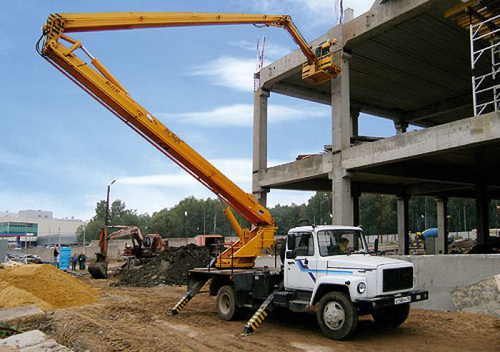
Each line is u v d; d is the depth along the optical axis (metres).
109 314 11.98
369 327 9.64
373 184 29.52
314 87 25.19
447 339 8.33
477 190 27.06
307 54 19.23
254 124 24.61
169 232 111.31
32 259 37.66
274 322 10.54
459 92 25.72
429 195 33.16
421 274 11.99
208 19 14.37
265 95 24.31
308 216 114.56
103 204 140.38
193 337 9.04
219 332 9.52
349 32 18.86
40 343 7.44
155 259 24.28
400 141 16.56
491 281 10.45
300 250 9.77
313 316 11.27
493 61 14.87
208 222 119.06
